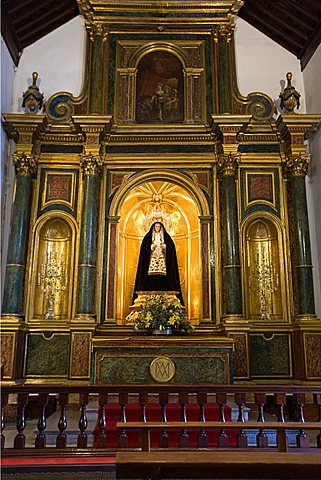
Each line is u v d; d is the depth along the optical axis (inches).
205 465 114.3
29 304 354.9
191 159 385.7
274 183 383.2
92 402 320.2
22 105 380.2
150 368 309.6
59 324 349.4
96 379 307.9
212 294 362.9
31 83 400.5
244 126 376.5
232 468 113.9
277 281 372.5
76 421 290.2
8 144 375.6
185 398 217.6
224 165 372.2
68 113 392.2
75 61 408.8
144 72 412.2
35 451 206.4
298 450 212.8
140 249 401.7
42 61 406.6
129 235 411.8
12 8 358.3
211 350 314.3
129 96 402.3
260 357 347.6
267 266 378.3
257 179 383.6
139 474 115.1
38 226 370.6
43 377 339.6
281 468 113.3
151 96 407.2
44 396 217.3
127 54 411.5
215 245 371.2
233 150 373.1
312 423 177.5
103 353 312.3
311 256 362.0
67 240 380.2
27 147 366.6
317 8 359.3
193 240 401.7
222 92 394.6
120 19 408.5
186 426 173.2
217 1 406.0
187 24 413.1
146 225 417.4
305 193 367.2
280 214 377.4
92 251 358.0
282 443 197.9
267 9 394.0
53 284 370.9
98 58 400.8
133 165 386.6
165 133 388.8
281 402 215.9
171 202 418.3
